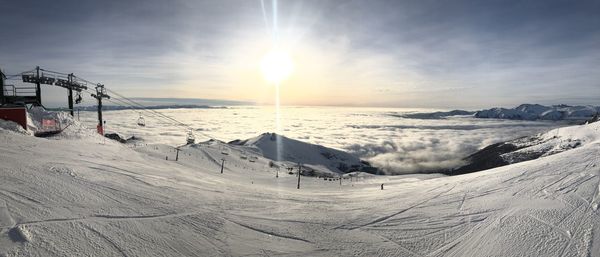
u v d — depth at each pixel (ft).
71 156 48.85
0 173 30.73
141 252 22.76
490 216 34.78
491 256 26.50
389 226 35.94
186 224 30.07
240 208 39.93
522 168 54.39
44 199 26.81
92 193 31.55
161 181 45.96
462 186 50.78
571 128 250.16
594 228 28.07
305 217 39.01
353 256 28.45
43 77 95.04
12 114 69.92
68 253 19.98
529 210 34.22
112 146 82.12
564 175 45.19
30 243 19.81
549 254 25.08
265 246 29.07
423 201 44.68
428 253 28.99
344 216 40.14
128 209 29.86
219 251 26.53
